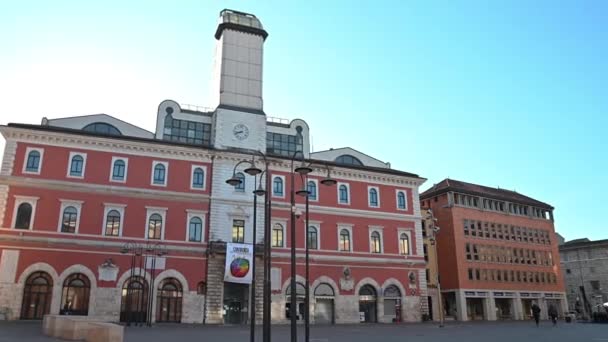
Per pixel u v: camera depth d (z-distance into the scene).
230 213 48.66
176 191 47.38
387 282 54.38
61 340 23.42
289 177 52.72
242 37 57.09
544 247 78.38
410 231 57.38
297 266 50.19
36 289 41.19
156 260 44.97
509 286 70.56
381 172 57.09
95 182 44.78
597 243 96.19
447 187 69.25
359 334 33.84
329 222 53.09
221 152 49.69
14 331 29.70
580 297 96.31
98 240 43.56
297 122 57.59
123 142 46.28
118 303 42.81
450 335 32.81
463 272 65.94
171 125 51.88
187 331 34.22
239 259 46.56
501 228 73.12
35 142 43.94
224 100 53.62
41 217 42.38
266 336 19.28
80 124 48.06
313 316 49.78
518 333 34.91
